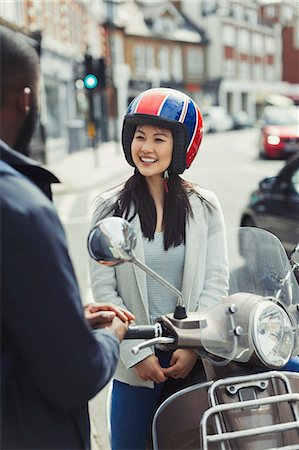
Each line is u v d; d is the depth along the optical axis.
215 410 1.83
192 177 17.39
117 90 42.94
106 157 26.00
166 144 2.27
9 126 1.57
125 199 2.35
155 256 2.32
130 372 2.29
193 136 2.29
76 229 10.10
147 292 2.34
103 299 2.29
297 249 2.52
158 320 2.04
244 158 23.19
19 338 1.39
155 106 2.22
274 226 6.68
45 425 1.49
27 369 1.43
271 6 72.94
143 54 51.41
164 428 2.01
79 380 1.43
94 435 3.60
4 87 1.53
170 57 55.38
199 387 1.98
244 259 2.41
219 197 13.08
